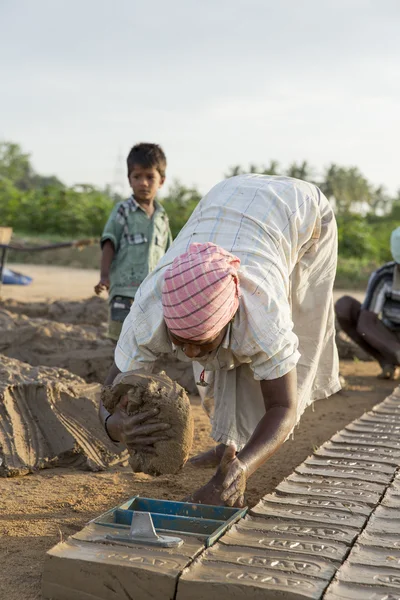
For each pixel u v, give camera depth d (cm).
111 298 594
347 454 398
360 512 306
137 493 385
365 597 233
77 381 493
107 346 687
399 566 255
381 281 742
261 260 307
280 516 299
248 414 357
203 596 238
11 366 482
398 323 742
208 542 269
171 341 295
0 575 277
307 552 265
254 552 265
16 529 325
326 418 598
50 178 8544
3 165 7156
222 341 287
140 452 285
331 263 384
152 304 295
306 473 362
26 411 438
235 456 275
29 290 1631
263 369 289
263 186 348
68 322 948
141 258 586
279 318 287
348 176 6056
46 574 255
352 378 794
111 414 296
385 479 355
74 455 427
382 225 4153
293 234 338
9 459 406
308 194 358
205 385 342
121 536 269
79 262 2556
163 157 594
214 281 264
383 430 455
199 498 327
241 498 323
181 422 280
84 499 371
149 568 245
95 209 3441
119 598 247
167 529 293
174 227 3325
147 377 281
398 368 802
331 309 397
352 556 263
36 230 3338
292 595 231
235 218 326
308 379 382
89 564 250
